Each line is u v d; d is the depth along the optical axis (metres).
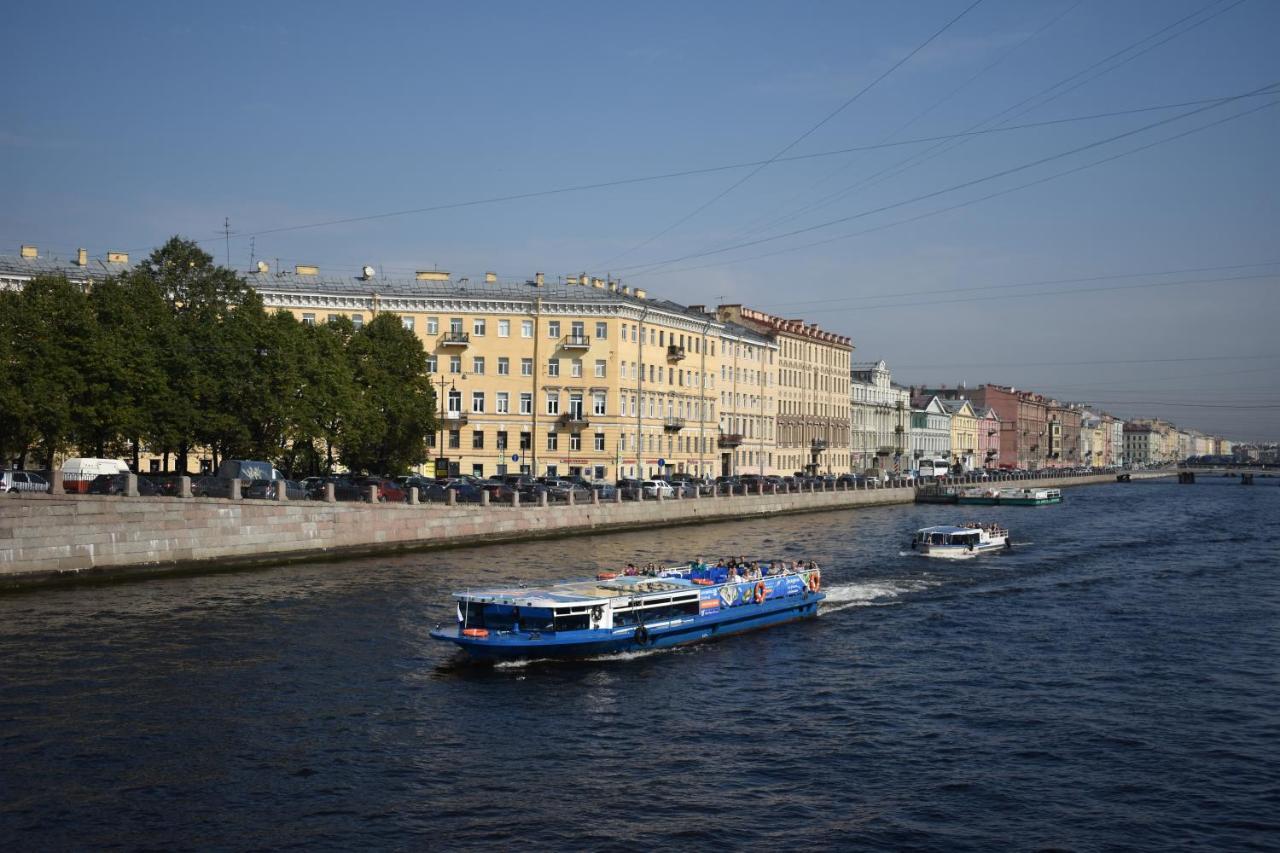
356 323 87.81
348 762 22.31
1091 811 20.38
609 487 73.69
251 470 54.62
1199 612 41.03
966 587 47.62
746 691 28.70
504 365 90.06
